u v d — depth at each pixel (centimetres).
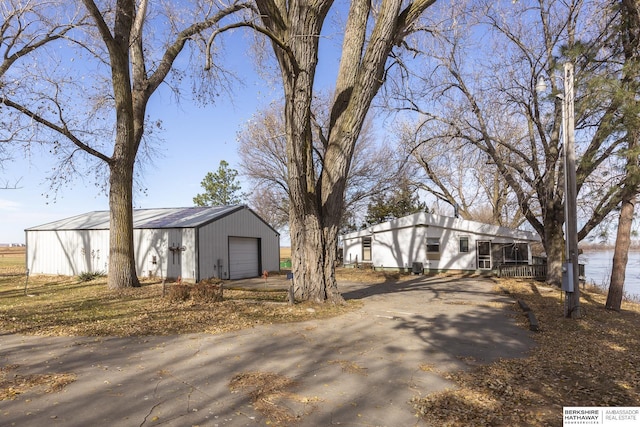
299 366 622
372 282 2192
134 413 444
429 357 686
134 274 1555
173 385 532
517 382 570
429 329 906
